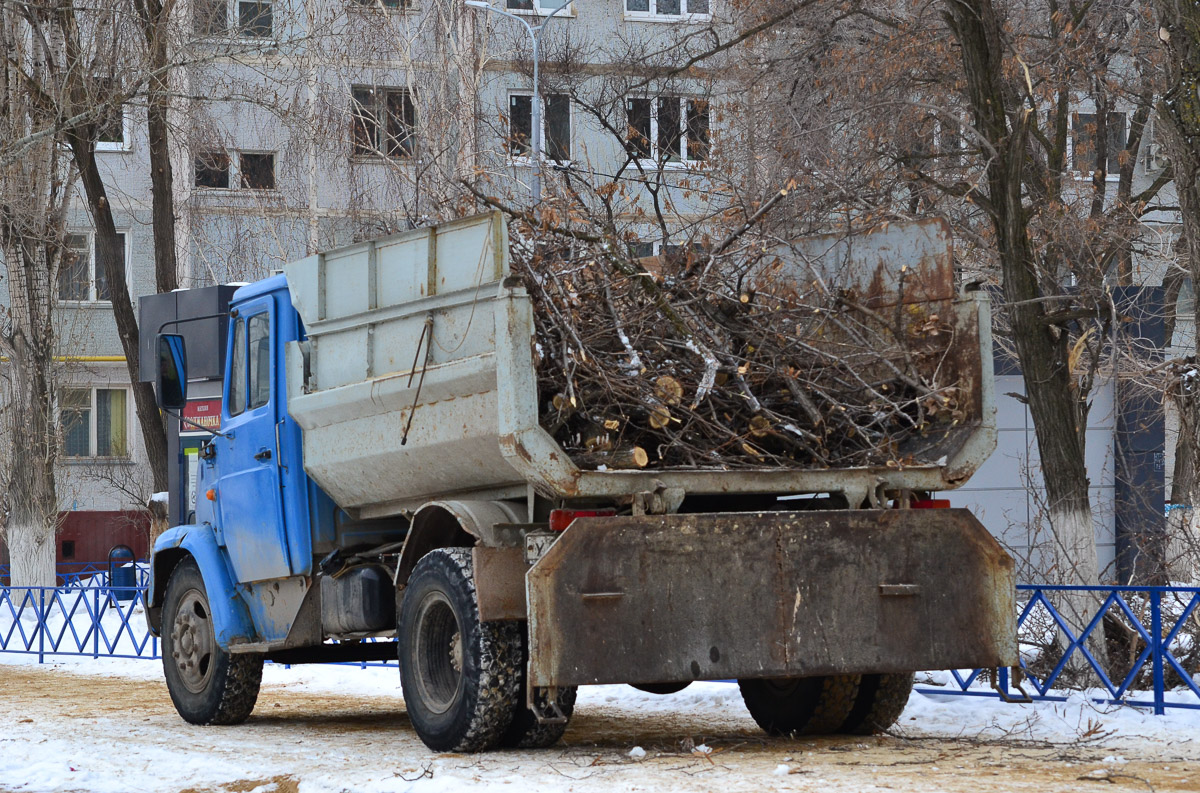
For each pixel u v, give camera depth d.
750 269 14.80
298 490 14.96
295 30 46.66
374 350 13.62
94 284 55.69
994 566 12.62
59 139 37.94
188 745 14.33
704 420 12.48
